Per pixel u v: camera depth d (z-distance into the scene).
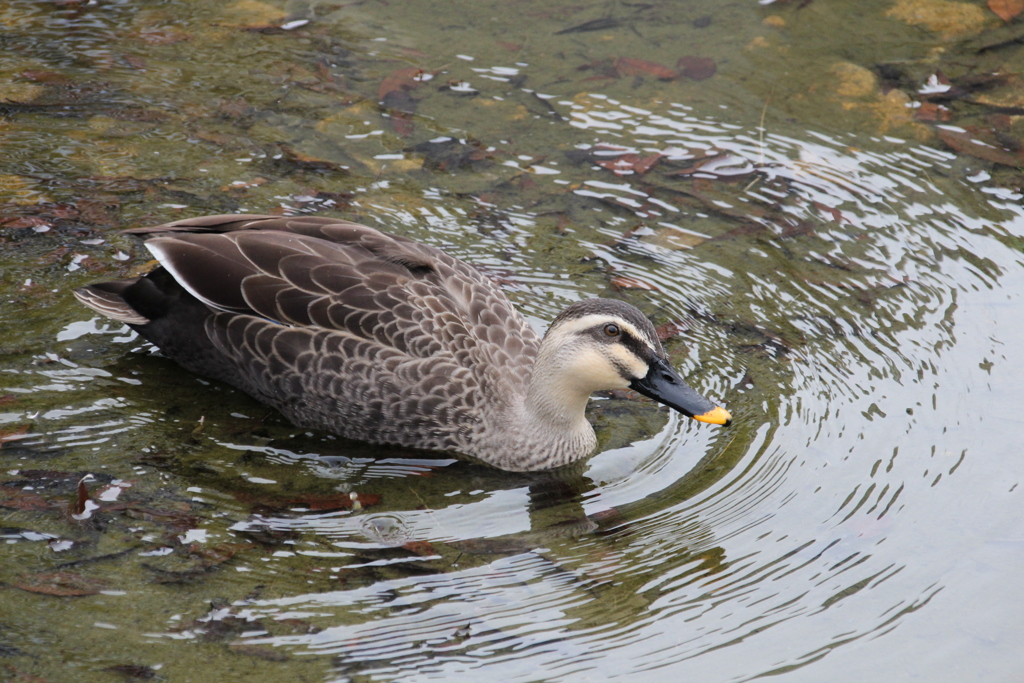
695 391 6.64
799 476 6.62
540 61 11.08
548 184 9.43
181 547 5.85
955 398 7.28
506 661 5.25
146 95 10.16
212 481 6.44
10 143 9.31
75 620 5.32
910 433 6.97
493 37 11.46
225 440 6.83
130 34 11.14
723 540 6.15
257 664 5.13
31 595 5.45
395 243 7.22
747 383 7.43
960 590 5.76
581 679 5.16
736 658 5.32
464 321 7.05
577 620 5.54
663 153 9.86
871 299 8.25
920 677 5.21
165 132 9.69
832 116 10.41
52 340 7.45
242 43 11.12
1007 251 8.78
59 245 8.20
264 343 6.85
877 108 10.51
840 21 11.84
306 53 11.02
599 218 9.08
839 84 10.82
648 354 6.63
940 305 8.19
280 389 6.95
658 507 6.43
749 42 11.45
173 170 9.20
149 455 6.59
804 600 5.71
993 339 7.83
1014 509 6.32
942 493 6.46
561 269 8.48
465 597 5.66
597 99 10.53
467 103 10.40
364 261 7.00
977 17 11.88
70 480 6.29
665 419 7.30
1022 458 6.72
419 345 6.82
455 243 8.64
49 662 5.06
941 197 9.41
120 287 7.29
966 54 11.27
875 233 8.99
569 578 5.84
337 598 5.59
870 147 10.02
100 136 9.53
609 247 8.76
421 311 6.89
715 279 8.46
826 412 7.17
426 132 9.98
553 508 6.46
